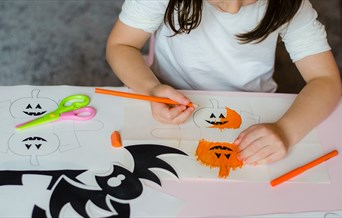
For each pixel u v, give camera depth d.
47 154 0.64
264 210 0.60
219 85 0.94
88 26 1.66
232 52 0.88
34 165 0.62
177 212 0.58
